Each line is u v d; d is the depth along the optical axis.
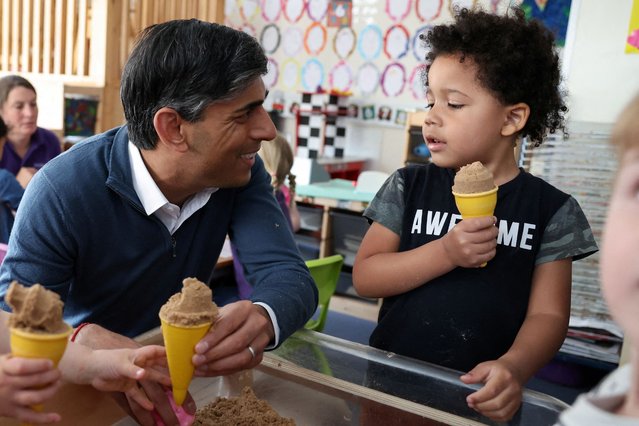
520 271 1.12
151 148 1.00
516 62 1.06
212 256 1.21
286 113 5.71
